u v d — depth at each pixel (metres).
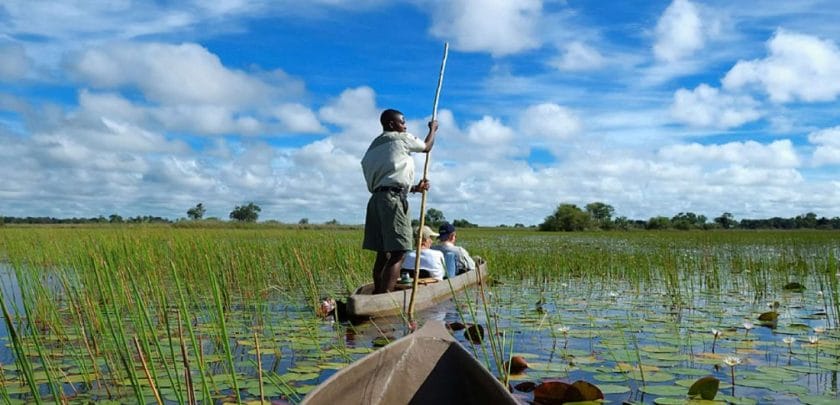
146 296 5.85
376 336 5.23
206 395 2.80
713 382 3.30
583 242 22.97
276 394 3.43
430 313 6.57
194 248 8.73
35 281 6.09
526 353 4.48
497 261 12.20
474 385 2.66
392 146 6.49
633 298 7.77
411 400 2.69
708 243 21.75
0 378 3.44
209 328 5.38
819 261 12.17
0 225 34.66
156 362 4.18
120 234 12.50
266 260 9.72
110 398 3.38
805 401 3.26
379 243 6.62
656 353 4.46
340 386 2.47
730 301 7.48
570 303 7.27
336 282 9.31
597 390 3.25
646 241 23.95
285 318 6.16
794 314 6.43
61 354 4.39
